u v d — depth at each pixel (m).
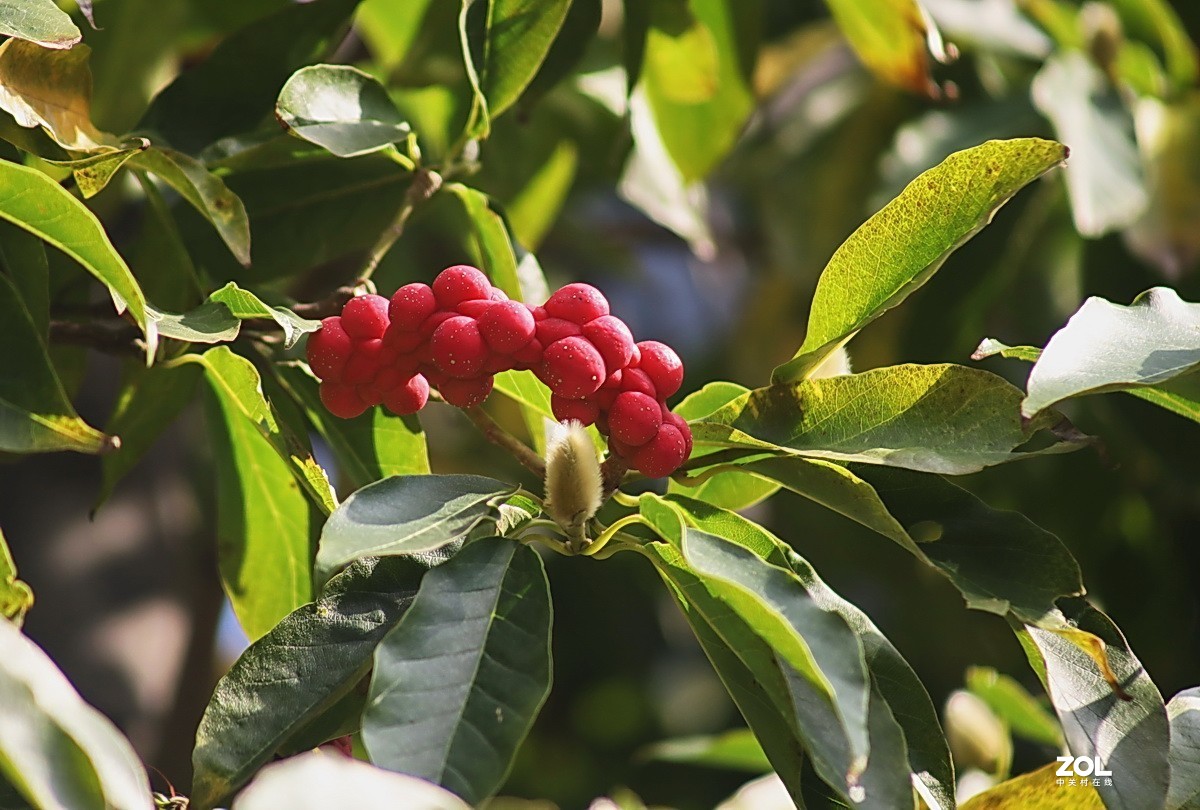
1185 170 2.18
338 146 1.85
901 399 1.79
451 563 1.76
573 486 1.78
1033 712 1.98
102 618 2.14
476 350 1.78
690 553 1.75
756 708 1.79
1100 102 2.10
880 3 2.00
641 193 2.21
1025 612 1.77
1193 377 1.79
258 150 1.89
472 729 1.73
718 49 2.08
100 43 2.02
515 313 1.78
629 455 1.79
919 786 1.78
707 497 1.86
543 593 1.76
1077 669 1.78
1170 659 2.26
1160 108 2.23
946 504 1.79
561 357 1.78
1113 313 1.76
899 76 2.03
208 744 1.77
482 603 1.75
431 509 1.76
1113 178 2.08
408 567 1.80
